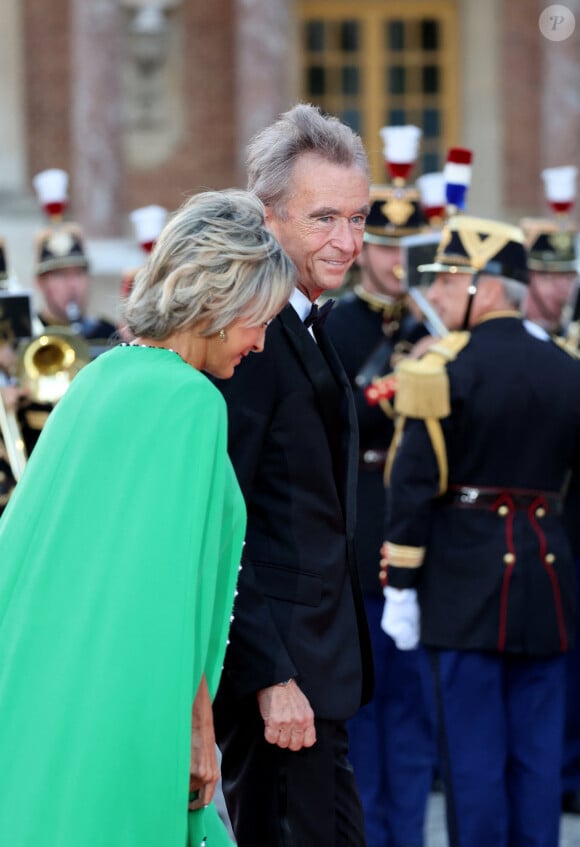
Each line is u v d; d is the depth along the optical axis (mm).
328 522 6609
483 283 9125
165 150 33750
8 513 5785
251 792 6609
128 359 5812
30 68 32688
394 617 9133
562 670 9203
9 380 10977
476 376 8898
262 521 6531
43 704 5449
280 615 6465
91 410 5719
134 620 5430
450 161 9664
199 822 5836
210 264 5625
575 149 31156
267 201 6586
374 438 11125
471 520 9000
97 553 5516
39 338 10734
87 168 30656
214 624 5770
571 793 12141
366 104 34594
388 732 10828
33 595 5539
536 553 8992
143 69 33688
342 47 34531
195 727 5723
